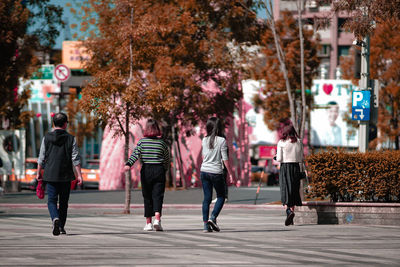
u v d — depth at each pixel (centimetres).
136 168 4847
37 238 1177
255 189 3894
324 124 8044
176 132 4303
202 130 4925
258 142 8225
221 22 3944
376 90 2117
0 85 3416
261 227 1481
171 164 4891
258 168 6831
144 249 1034
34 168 4722
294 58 5391
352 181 1614
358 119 2098
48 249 1022
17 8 3244
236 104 4775
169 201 2914
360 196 1625
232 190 3756
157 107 2302
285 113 5675
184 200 2970
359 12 1912
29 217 1823
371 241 1178
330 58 9275
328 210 1600
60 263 877
